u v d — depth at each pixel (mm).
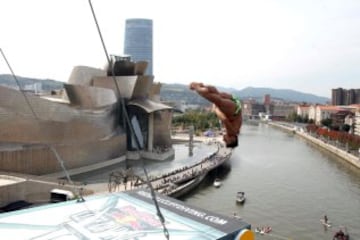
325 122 192875
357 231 49188
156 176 70562
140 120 95125
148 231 23125
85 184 59094
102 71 94812
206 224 24734
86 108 77250
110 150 84125
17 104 61188
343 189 71062
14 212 26203
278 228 49500
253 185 72875
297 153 119438
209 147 120188
